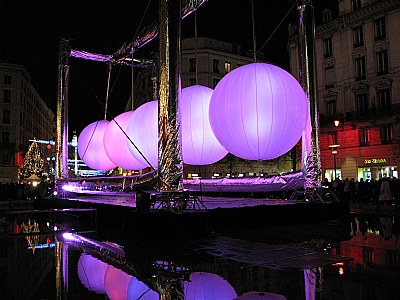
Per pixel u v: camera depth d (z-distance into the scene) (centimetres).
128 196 1407
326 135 3070
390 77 2703
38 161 3284
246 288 348
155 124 885
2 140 4447
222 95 702
